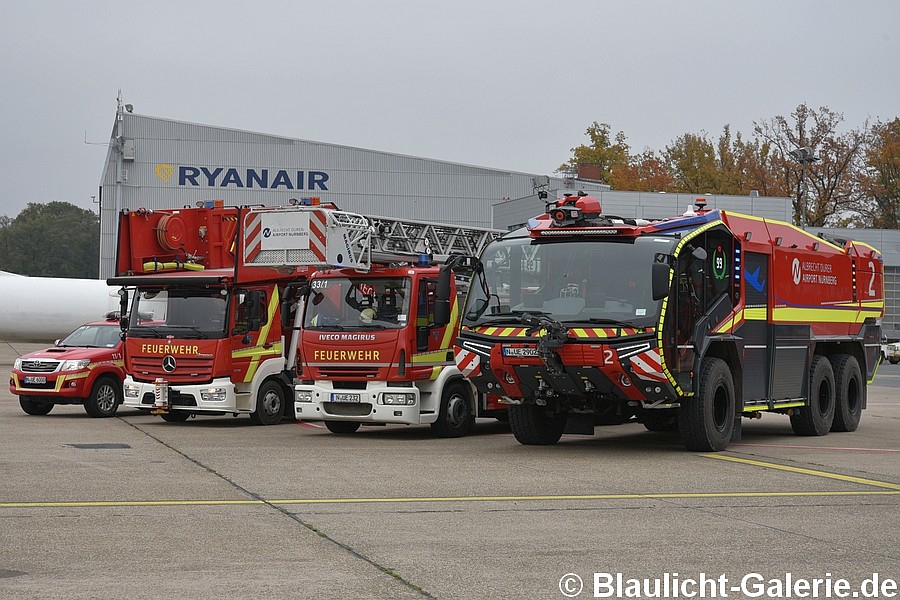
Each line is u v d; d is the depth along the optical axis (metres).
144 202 69.19
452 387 17.78
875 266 20.50
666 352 13.76
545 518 9.45
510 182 75.25
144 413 22.98
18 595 6.60
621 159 82.06
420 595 6.66
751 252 15.97
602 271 14.08
